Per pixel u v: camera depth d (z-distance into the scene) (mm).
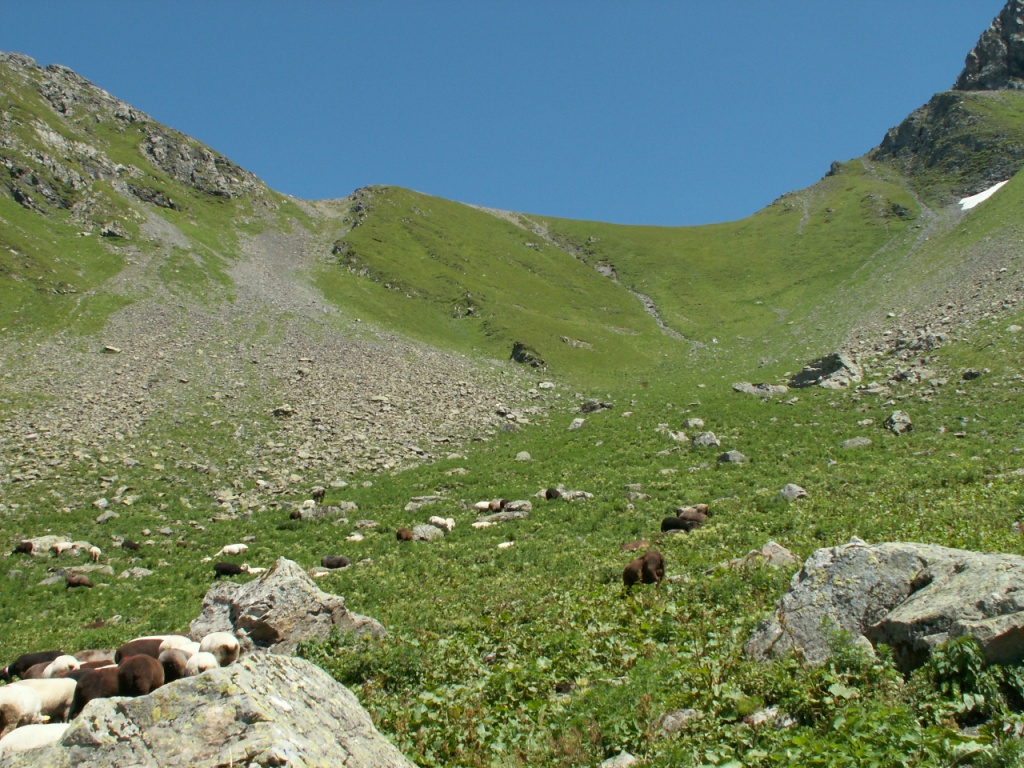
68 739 8102
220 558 30328
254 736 8078
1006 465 30234
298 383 59969
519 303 103938
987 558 11508
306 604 18156
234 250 112062
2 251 82438
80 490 38156
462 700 13195
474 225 145250
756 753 9516
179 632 21000
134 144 136875
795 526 24406
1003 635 9812
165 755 7906
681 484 35656
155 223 110625
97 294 79812
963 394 43906
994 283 65625
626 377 73500
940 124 164625
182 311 78625
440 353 75875
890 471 32500
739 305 106250
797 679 10945
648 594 17625
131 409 51156
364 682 14875
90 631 22625
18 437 44562
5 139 107562
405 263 111938
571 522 31266
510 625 17547
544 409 59156
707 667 12047
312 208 151375
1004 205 96188
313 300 90500
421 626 19031
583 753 10695
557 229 158250
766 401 51219
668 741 10328
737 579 16750
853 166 176125
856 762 8516
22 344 64000
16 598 26031
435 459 46219
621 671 13398
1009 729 8656
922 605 11117
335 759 8445
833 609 12297
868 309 80375
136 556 30812
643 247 145375
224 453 45344
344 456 45719
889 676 10438
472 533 31391
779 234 144750
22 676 16141
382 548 30125
